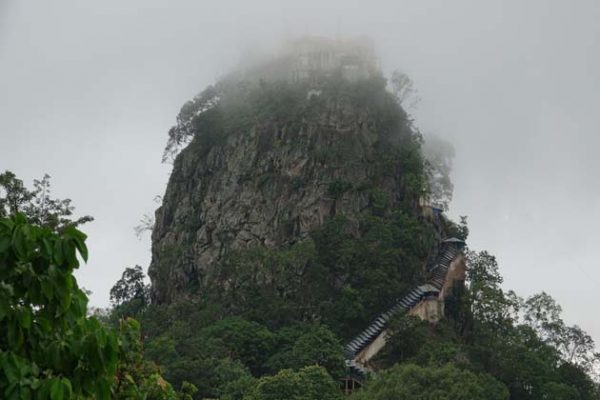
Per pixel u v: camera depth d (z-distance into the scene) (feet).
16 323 113.09
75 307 117.29
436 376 591.37
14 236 113.60
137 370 191.93
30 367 111.14
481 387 602.03
